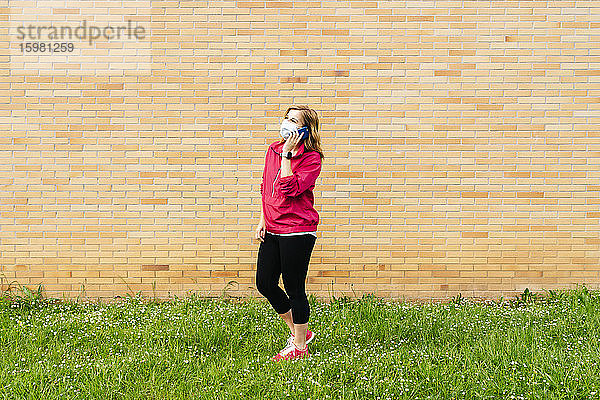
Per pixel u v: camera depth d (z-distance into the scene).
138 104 5.88
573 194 6.07
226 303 5.88
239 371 4.27
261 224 4.84
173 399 3.98
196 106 5.90
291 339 4.75
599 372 4.24
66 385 4.01
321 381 4.16
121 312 5.49
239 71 5.88
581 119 6.00
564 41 5.93
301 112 4.49
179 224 6.00
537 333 4.96
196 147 5.94
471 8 5.88
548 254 6.13
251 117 5.92
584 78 5.96
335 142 5.96
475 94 5.95
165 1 5.81
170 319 5.23
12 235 5.94
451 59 5.91
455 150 6.00
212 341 4.84
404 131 5.96
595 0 5.91
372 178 6.00
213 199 5.99
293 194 4.33
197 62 5.86
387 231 6.06
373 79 5.91
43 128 5.86
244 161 5.96
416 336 5.07
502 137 6.00
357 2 5.86
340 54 5.89
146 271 6.04
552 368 4.27
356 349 4.68
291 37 5.87
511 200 6.07
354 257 6.07
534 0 5.89
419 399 4.01
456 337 5.02
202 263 6.05
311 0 5.84
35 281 5.99
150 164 5.94
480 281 6.13
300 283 4.56
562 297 5.95
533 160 6.03
